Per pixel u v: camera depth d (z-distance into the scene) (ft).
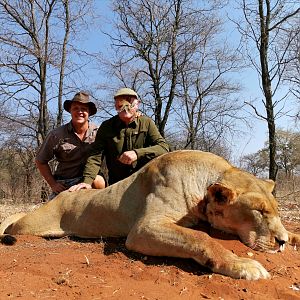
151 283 4.61
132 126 8.07
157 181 6.01
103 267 5.10
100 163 8.14
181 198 5.76
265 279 4.70
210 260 4.91
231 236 5.57
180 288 4.50
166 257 5.40
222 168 5.93
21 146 27.43
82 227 6.91
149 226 5.46
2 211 14.06
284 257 5.51
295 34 21.09
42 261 5.43
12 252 6.09
